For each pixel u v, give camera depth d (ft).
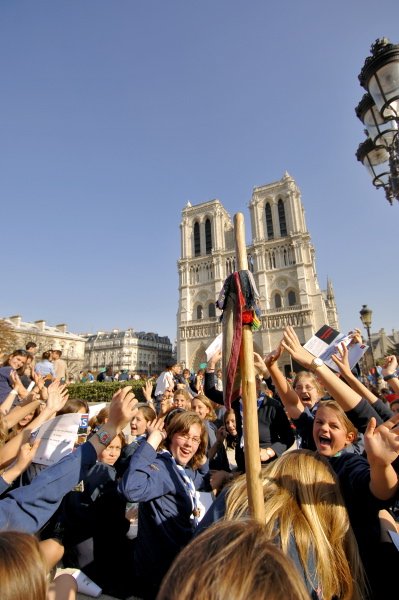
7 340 89.61
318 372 10.98
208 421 24.64
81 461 8.74
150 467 11.41
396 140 20.67
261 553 4.17
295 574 4.12
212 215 244.01
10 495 7.99
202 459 14.88
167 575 4.20
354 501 8.14
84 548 12.75
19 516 7.61
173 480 11.79
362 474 8.37
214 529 4.73
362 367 81.10
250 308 8.91
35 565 4.97
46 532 13.89
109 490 13.76
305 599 3.92
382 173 24.03
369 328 54.34
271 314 200.44
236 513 7.50
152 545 11.12
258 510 6.93
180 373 47.96
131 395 9.68
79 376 152.87
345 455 9.93
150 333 428.97
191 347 220.23
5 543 5.11
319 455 8.27
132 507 17.51
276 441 19.63
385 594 7.38
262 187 233.14
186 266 240.73
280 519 6.97
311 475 7.58
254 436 7.63
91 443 9.09
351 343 15.25
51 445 12.62
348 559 7.00
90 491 13.42
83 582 12.00
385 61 19.61
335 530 6.95
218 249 230.89
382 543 7.82
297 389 18.95
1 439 12.23
